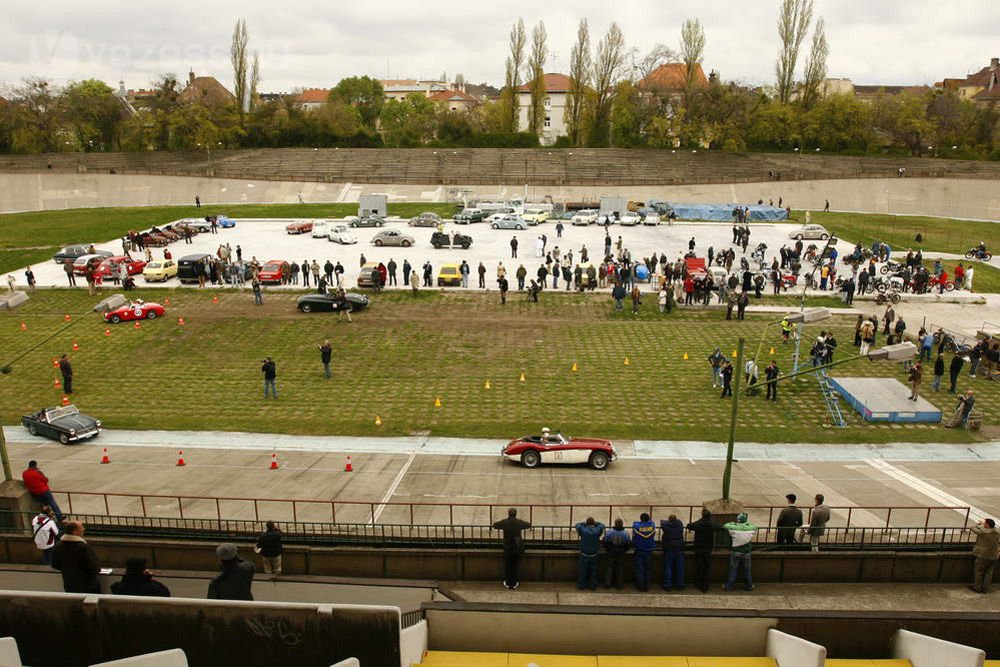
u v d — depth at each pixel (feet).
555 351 119.96
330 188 297.94
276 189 297.33
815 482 73.00
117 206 281.74
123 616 35.60
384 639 35.09
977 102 422.41
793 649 36.88
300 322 133.18
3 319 134.41
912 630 39.60
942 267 170.81
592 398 100.83
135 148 340.18
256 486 71.15
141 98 374.43
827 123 350.02
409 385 106.11
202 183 300.61
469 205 241.14
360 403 99.35
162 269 156.25
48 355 118.21
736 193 292.61
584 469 76.33
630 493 69.46
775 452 82.64
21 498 56.49
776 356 117.60
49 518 50.70
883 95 389.19
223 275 156.35
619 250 165.89
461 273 153.17
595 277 149.07
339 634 35.17
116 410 97.14
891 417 92.38
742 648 39.99
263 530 59.16
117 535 56.85
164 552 53.78
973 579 52.37
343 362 115.55
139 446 84.28
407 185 302.04
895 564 52.01
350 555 52.47
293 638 35.29
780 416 94.63
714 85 352.90
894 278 156.66
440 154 335.67
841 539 57.77
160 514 63.36
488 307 140.97
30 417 88.07
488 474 74.59
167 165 324.39
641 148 352.08
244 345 122.93
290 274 155.53
